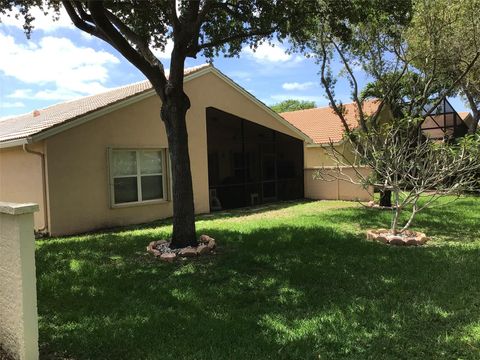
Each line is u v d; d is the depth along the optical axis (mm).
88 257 7633
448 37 12414
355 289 5613
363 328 4363
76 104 15898
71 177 11047
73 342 4121
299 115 28734
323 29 12062
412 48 12914
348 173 17281
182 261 7199
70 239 9734
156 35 10172
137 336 4242
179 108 7941
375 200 16266
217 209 15148
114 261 7348
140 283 6020
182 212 7918
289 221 11234
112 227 11852
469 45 12547
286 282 5934
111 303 5219
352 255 7355
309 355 3812
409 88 14008
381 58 13477
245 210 14914
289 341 4086
